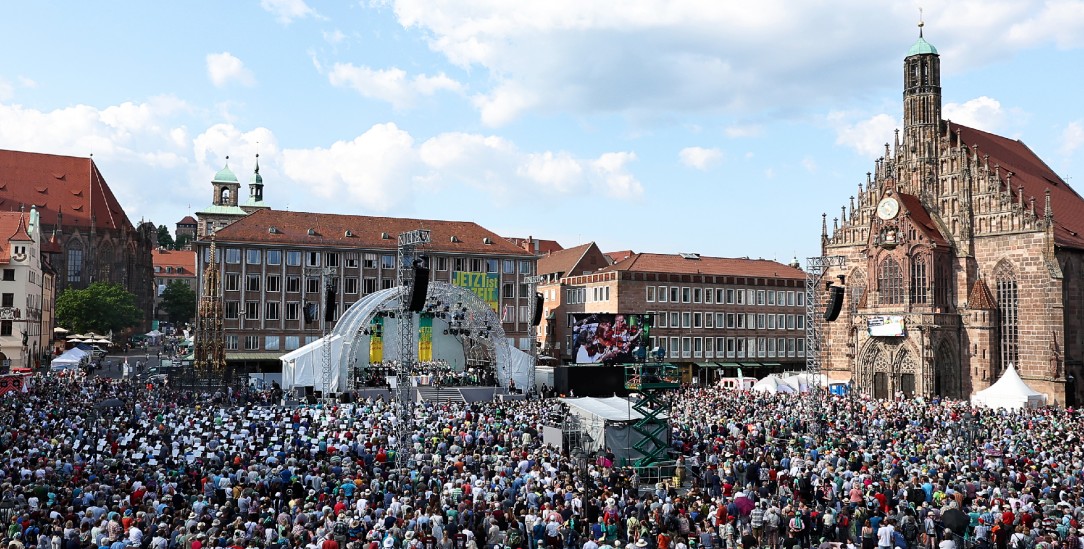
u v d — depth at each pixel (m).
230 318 115.94
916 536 32.44
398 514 29.77
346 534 27.45
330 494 33.12
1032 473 38.41
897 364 99.31
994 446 45.78
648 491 40.88
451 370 101.56
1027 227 95.19
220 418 50.16
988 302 96.94
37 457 36.44
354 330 94.50
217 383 84.88
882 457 43.19
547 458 39.75
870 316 101.56
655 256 135.62
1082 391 96.12
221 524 27.06
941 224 103.12
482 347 108.62
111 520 26.14
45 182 163.62
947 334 98.00
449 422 52.72
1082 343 97.06
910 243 99.75
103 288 152.62
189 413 53.41
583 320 107.25
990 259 98.56
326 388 90.19
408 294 55.56
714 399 74.31
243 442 42.62
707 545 28.84
